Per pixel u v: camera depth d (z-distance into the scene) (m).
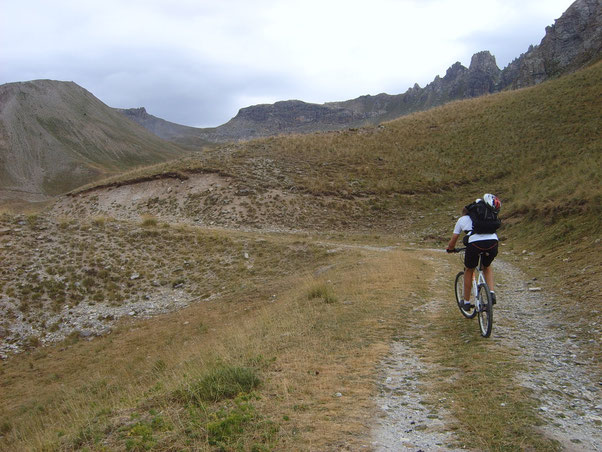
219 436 3.62
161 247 21.23
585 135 32.00
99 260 19.22
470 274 6.87
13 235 20.47
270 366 5.68
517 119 40.12
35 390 11.29
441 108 51.69
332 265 17.39
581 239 13.42
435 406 4.25
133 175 39.41
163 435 3.76
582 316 7.08
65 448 3.95
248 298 15.60
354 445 3.46
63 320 15.79
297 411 4.17
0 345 14.38
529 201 20.83
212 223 29.27
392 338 6.84
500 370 5.09
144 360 11.59
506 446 3.38
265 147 40.84
